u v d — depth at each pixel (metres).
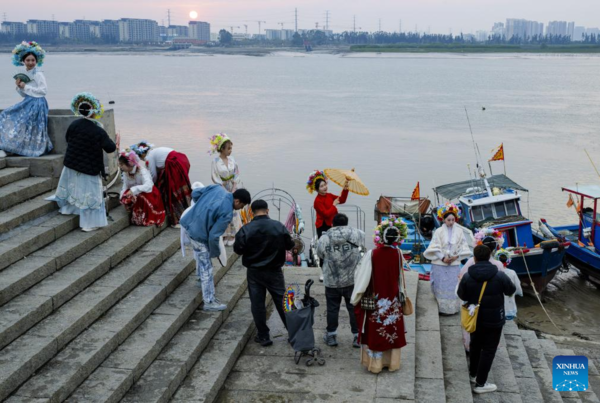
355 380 6.38
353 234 6.93
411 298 8.45
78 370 5.41
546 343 9.61
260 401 6.01
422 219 18.52
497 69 184.25
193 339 6.61
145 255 7.88
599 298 16.03
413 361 6.77
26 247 6.87
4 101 59.19
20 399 4.96
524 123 50.47
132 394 5.55
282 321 7.48
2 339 5.43
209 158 33.94
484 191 17.92
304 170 30.94
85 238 7.51
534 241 18.50
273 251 6.83
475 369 7.17
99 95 82.69
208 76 143.75
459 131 46.06
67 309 6.25
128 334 6.31
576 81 118.62
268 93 90.38
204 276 7.28
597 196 16.53
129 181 8.54
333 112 61.81
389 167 31.84
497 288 6.70
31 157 8.92
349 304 7.07
